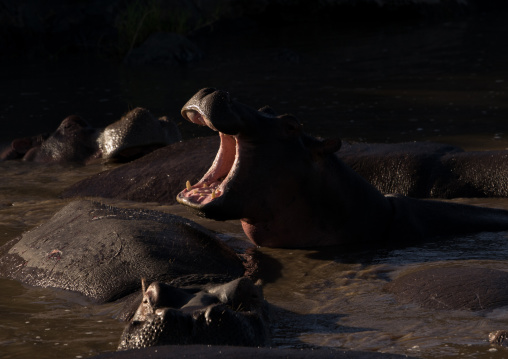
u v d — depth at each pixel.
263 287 18.56
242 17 90.12
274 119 21.12
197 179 28.06
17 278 19.94
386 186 27.97
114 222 20.89
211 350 11.26
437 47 73.12
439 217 23.73
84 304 17.66
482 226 23.72
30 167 34.75
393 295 17.33
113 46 75.81
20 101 51.81
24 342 14.89
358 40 79.12
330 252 21.78
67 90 55.91
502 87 52.28
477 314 15.56
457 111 44.16
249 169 20.83
